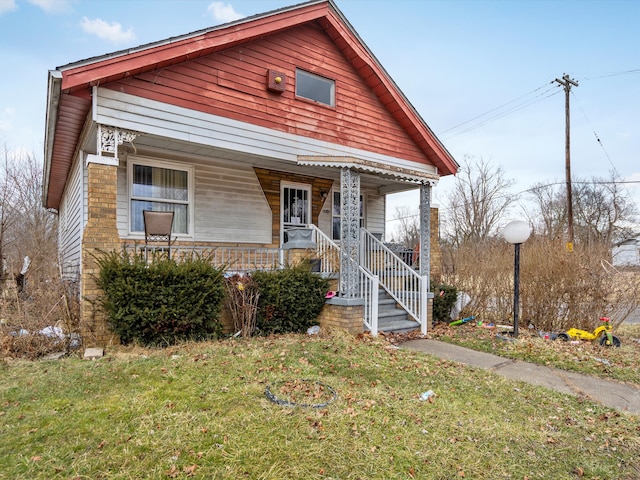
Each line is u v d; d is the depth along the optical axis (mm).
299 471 2598
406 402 3941
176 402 3537
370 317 7672
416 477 2660
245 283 6527
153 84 6160
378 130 9438
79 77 5340
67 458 2629
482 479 2699
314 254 7770
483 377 4973
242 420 3248
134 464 2588
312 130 8172
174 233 7867
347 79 8922
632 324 10281
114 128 5836
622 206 29547
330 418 3383
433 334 7863
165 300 5418
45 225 22328
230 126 7004
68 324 5848
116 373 4246
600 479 2793
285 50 7840
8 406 3400
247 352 5262
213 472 2539
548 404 4172
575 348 6793
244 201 8859
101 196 5652
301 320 7047
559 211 29656
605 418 3855
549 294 8648
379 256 9523
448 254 12984
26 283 10305
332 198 10555
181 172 8023
